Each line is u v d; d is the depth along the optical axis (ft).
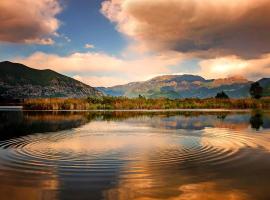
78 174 47.34
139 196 37.73
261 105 334.24
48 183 42.68
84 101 323.78
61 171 49.11
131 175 46.73
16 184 42.34
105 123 139.95
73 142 81.25
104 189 40.16
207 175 46.88
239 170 49.88
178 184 42.22
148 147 72.90
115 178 45.06
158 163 55.21
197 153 64.80
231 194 38.45
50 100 315.37
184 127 119.85
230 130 107.86
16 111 257.96
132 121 150.41
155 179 44.68
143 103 331.98
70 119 163.32
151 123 139.13
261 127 116.57
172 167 51.96
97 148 71.46
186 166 52.60
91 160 57.82
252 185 41.83
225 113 215.51
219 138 87.92
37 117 179.42
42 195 38.11
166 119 162.50
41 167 52.06
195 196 37.76
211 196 37.78
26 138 88.84
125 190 39.73
